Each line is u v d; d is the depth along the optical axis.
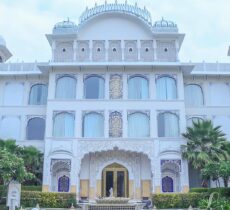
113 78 32.78
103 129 31.44
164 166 31.08
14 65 35.16
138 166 31.59
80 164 30.58
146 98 32.25
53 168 31.00
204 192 27.14
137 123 31.64
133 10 34.50
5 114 34.06
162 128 31.50
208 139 29.72
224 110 34.00
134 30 34.12
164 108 31.86
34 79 35.09
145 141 30.95
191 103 34.28
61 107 31.88
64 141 31.03
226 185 26.92
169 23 34.06
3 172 22.06
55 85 32.62
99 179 31.34
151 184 30.59
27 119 33.91
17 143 33.06
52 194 26.52
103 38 33.91
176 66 32.62
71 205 26.34
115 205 23.42
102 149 30.75
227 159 28.72
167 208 26.14
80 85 32.53
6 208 21.92
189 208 23.69
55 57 33.44
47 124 31.34
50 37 33.88
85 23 33.94
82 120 31.62
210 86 34.72
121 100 32.03
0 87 34.97
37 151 30.02
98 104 31.95
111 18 34.47
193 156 28.88
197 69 34.59
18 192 22.72
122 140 30.95
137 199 30.56
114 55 33.47
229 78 34.84
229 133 33.34
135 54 33.47
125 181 31.45
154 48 33.53
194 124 30.70
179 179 30.30
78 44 33.88
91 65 32.41
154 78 32.75
